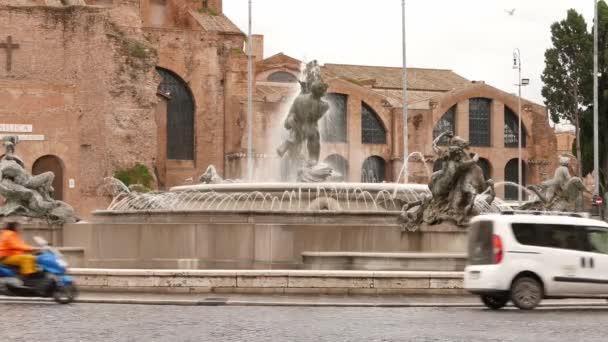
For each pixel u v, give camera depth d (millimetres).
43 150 72438
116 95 79250
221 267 28891
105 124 78312
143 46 81000
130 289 25672
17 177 34719
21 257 24281
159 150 93812
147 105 80812
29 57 75938
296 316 21375
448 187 28688
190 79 96312
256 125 97625
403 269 26922
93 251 31062
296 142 37875
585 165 95812
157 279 25609
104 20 78562
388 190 34938
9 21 75438
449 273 25562
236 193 34719
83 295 25375
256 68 108688
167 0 106312
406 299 24844
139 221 32500
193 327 19312
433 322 20328
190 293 25531
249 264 28750
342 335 18156
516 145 113375
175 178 95375
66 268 24641
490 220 23609
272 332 18578
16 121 71688
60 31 77000
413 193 35250
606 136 93812
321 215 29969
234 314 21734
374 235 28703
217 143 97250
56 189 73750
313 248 28594
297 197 34000
